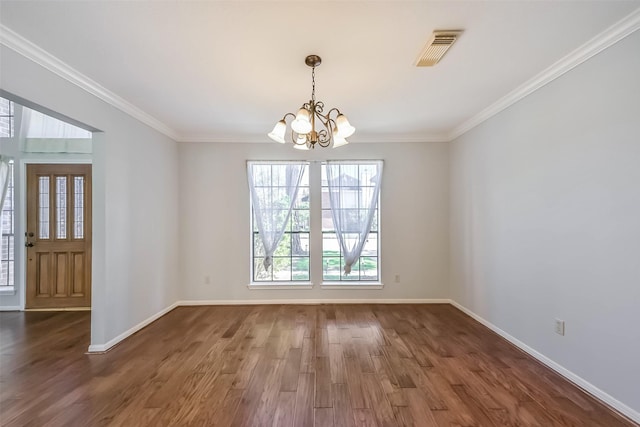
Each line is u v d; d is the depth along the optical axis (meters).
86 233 4.22
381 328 3.48
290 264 4.61
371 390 2.21
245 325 3.60
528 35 2.00
